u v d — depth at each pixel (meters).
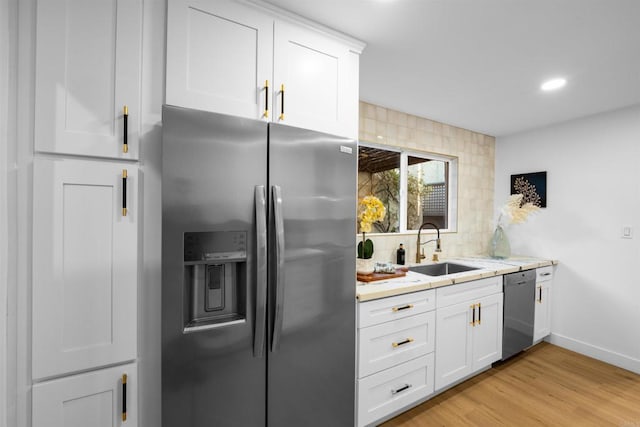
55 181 0.97
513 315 2.55
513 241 3.35
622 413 1.92
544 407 1.98
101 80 1.03
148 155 1.11
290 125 1.38
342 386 1.48
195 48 1.17
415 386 1.88
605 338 2.63
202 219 1.10
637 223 2.46
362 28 1.50
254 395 1.22
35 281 0.95
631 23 1.43
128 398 1.08
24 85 0.95
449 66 1.89
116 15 1.06
